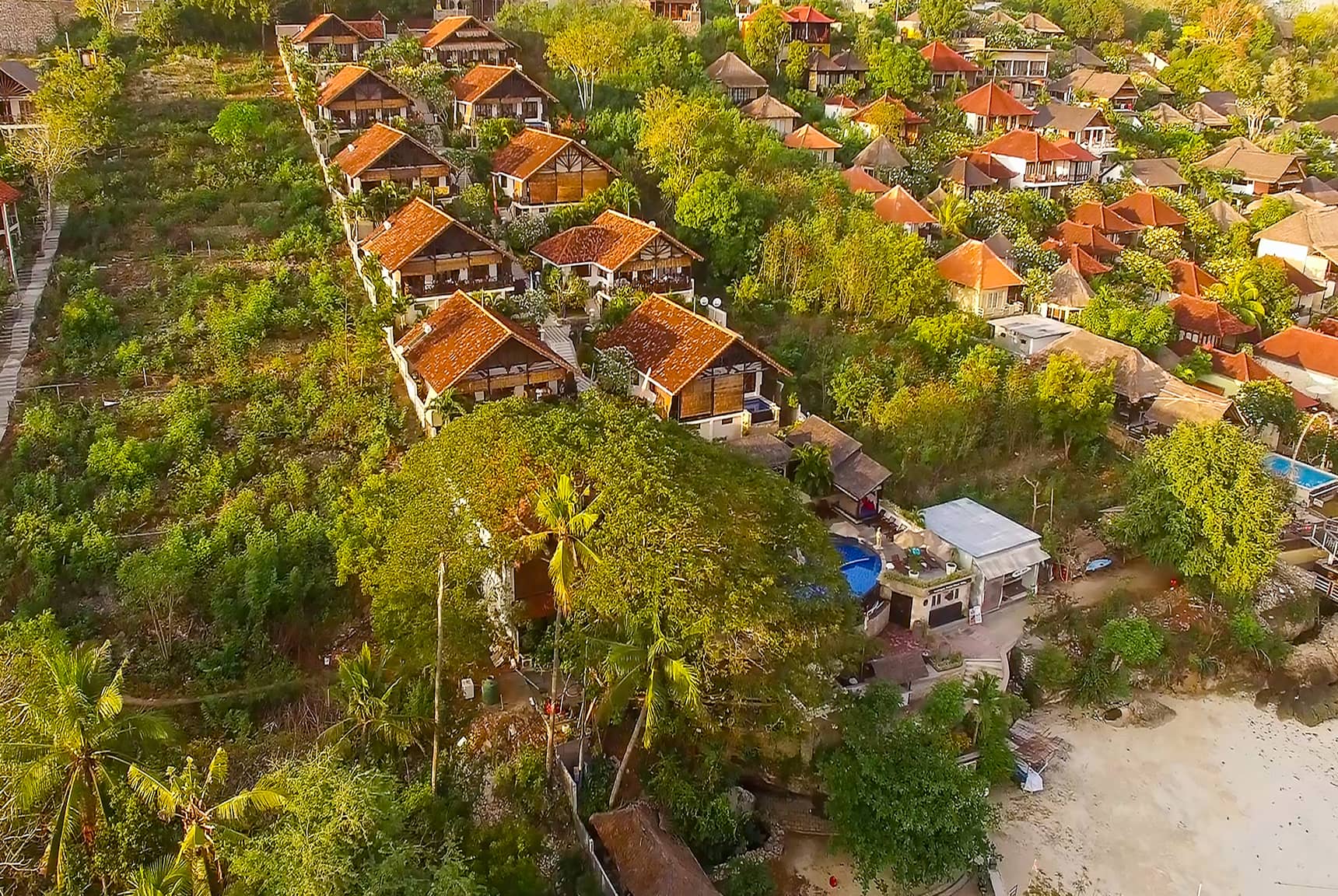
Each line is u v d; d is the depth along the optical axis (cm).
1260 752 4338
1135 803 4025
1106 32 14025
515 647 3878
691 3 10469
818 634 3519
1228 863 3747
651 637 3200
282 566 4150
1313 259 8612
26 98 7544
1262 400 6369
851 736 3641
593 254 6206
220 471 4603
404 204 6419
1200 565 4897
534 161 6825
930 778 3488
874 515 5150
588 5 9575
